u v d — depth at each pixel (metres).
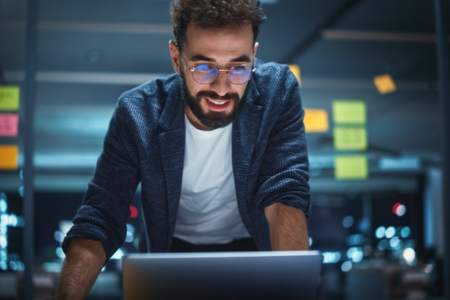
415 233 15.76
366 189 16.03
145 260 1.06
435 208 14.52
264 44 5.77
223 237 1.83
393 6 4.90
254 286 1.07
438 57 4.02
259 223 1.68
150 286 1.07
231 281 1.07
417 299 7.80
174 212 1.64
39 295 6.11
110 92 7.23
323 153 12.19
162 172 1.62
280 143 1.63
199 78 1.41
